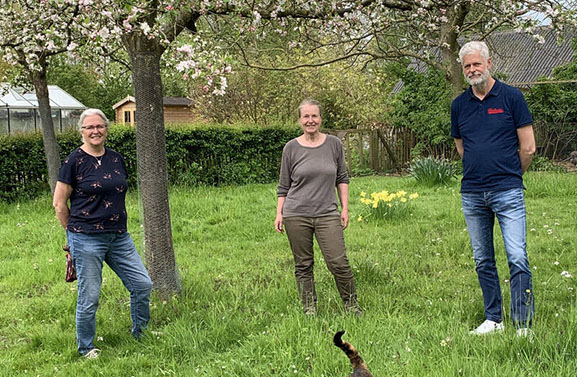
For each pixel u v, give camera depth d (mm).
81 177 3932
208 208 9766
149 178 5082
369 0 5984
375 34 7426
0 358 4074
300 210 4367
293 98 19281
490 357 3301
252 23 5230
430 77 16781
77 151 3990
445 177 12164
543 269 5520
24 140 11156
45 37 5785
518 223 3773
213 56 4941
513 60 21328
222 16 5648
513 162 3812
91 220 3934
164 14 4707
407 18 7488
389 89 23000
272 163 14734
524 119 3766
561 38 8617
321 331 3732
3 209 10203
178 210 9695
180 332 4078
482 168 3850
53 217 9414
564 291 4676
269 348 3693
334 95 19922
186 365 3678
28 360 4016
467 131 3943
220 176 13672
